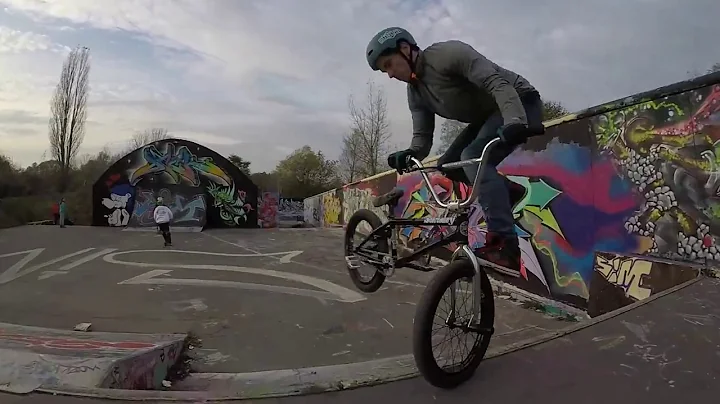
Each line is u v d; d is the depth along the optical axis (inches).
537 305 253.4
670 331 103.3
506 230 92.6
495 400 81.7
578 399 79.5
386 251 109.4
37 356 109.3
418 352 80.8
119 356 120.2
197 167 970.1
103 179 928.3
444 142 466.9
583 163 226.4
